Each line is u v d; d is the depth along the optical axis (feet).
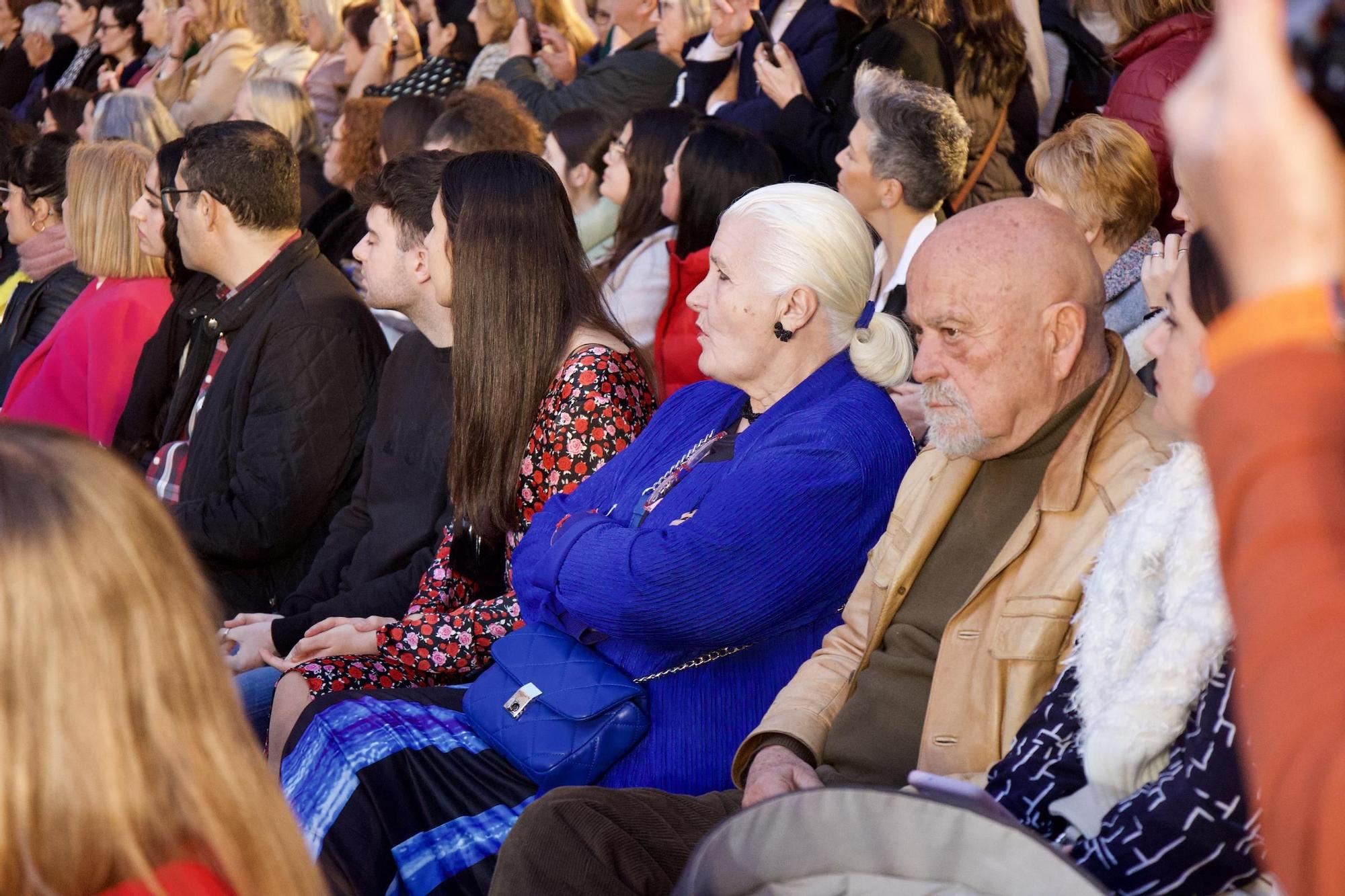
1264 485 1.94
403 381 10.69
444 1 20.54
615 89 16.98
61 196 17.51
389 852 7.58
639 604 7.38
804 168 13.20
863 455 7.38
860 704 6.88
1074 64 13.71
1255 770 1.94
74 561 3.26
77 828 3.25
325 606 10.14
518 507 9.20
